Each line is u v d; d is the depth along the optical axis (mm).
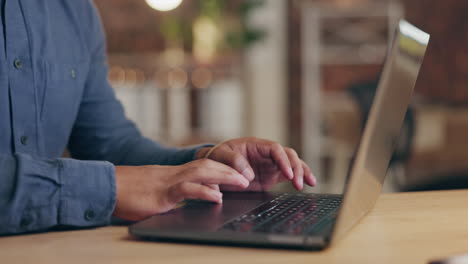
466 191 979
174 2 3227
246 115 6254
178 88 5977
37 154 1005
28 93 984
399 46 593
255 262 522
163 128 5988
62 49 1058
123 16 6238
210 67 5941
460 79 6270
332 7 6344
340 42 6367
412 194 939
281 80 6336
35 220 678
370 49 6348
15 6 974
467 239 604
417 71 677
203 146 1075
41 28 1009
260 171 942
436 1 6258
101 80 1211
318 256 540
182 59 5902
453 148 3938
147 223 642
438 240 602
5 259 551
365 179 607
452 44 6277
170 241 612
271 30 6293
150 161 1123
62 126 1064
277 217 667
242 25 5973
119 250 580
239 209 728
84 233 675
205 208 743
